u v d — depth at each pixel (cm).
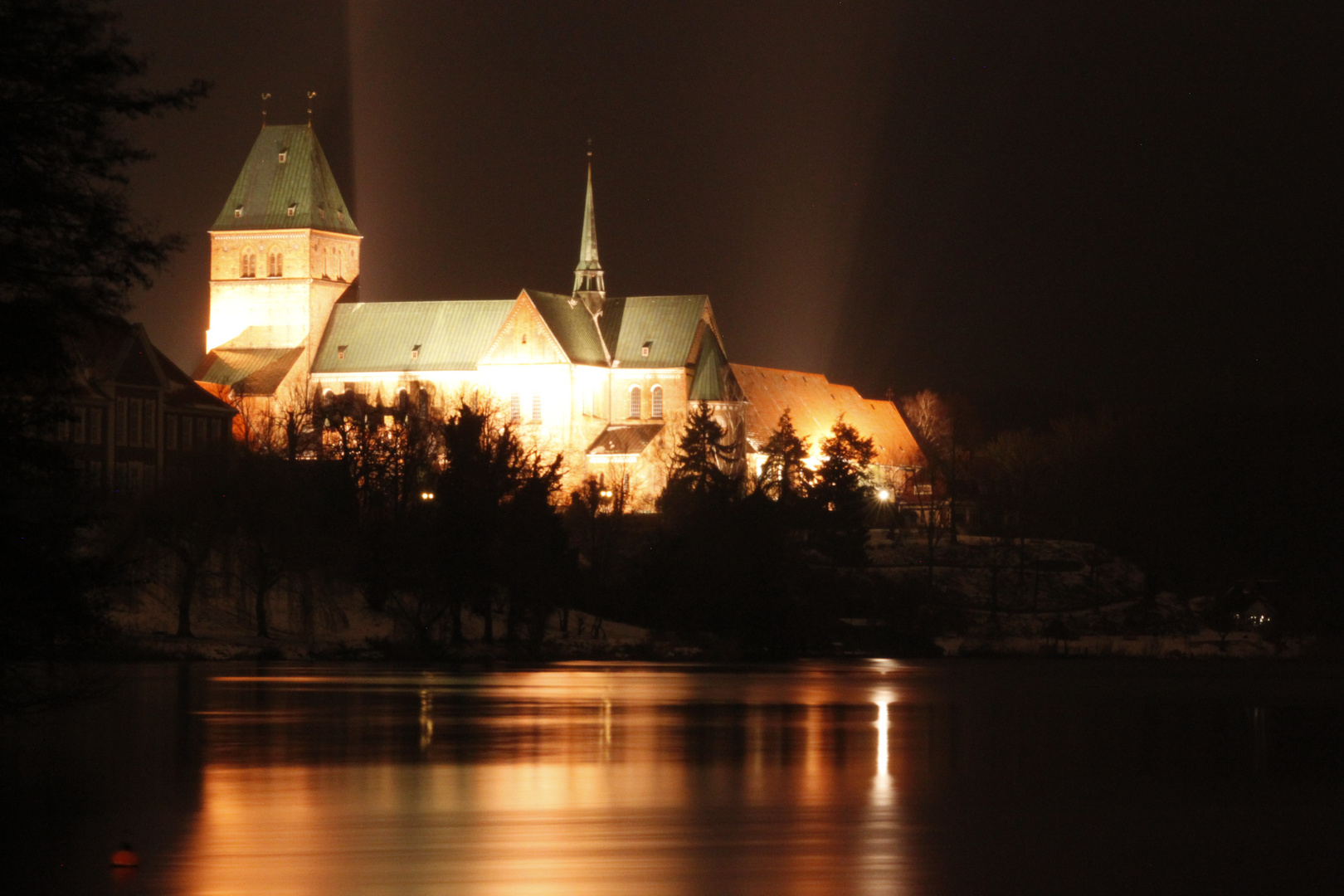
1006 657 16188
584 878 4756
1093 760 7544
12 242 4841
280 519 14050
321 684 10944
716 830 5522
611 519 19625
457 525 14562
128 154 5031
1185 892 4728
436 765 7025
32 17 4900
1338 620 19588
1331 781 6888
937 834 5534
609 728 8519
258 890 4569
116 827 5466
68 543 5228
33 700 6925
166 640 13038
